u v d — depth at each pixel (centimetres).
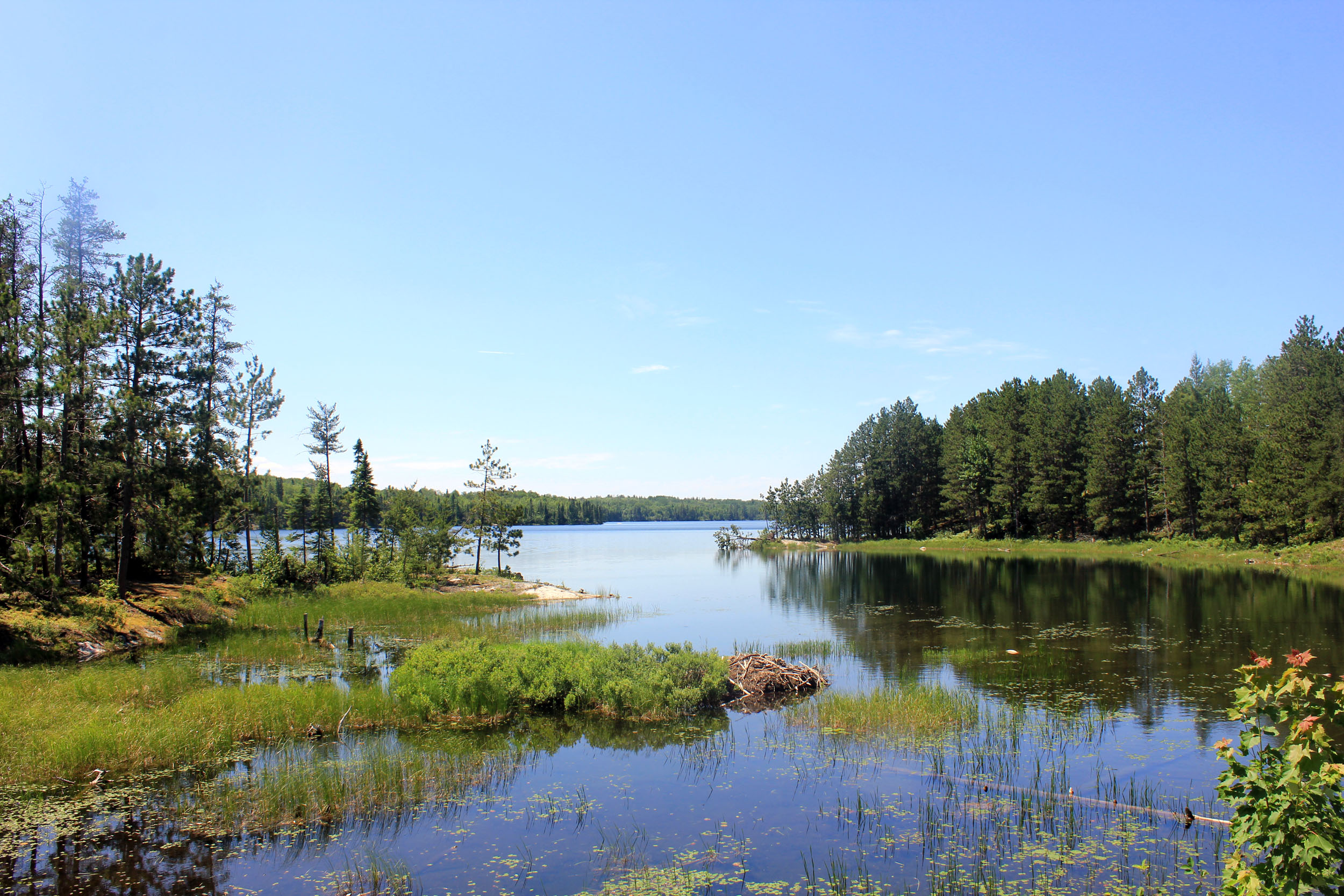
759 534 14825
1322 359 5984
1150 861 987
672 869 984
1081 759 1417
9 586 2517
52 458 2844
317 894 915
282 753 1443
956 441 9044
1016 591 4347
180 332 3362
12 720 1406
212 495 3578
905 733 1588
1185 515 7119
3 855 1015
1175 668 2208
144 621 2814
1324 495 5325
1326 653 2342
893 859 1005
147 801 1191
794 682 2005
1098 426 7625
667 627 3188
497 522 5506
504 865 994
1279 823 559
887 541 9169
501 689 1788
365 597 3997
